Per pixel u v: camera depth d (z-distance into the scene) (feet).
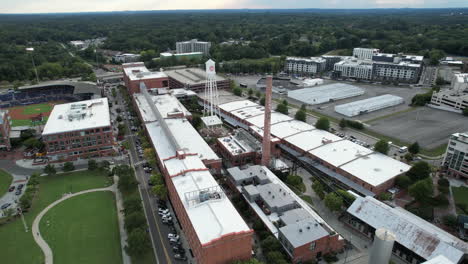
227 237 259.80
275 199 351.46
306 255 287.28
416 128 608.19
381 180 387.75
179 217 343.05
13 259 298.15
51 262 293.84
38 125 629.92
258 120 599.16
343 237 321.93
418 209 353.51
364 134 582.76
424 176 392.06
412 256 286.46
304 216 322.96
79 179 440.45
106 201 388.78
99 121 518.78
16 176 451.53
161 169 435.94
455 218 333.21
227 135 545.85
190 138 502.79
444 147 521.65
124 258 299.58
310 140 507.71
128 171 419.74
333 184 417.69
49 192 408.67
